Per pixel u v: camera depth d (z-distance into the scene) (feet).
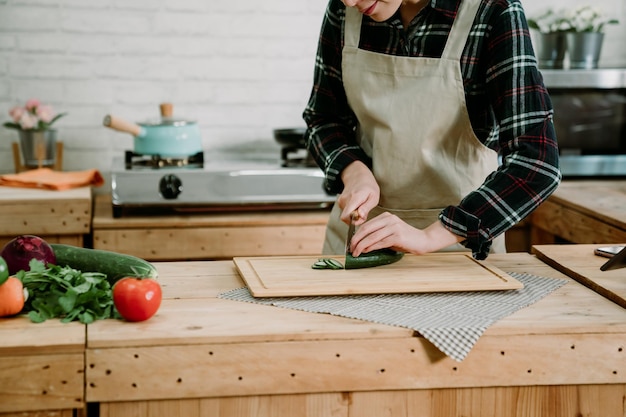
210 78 10.77
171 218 9.43
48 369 4.39
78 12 10.37
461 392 4.78
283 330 4.58
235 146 10.98
